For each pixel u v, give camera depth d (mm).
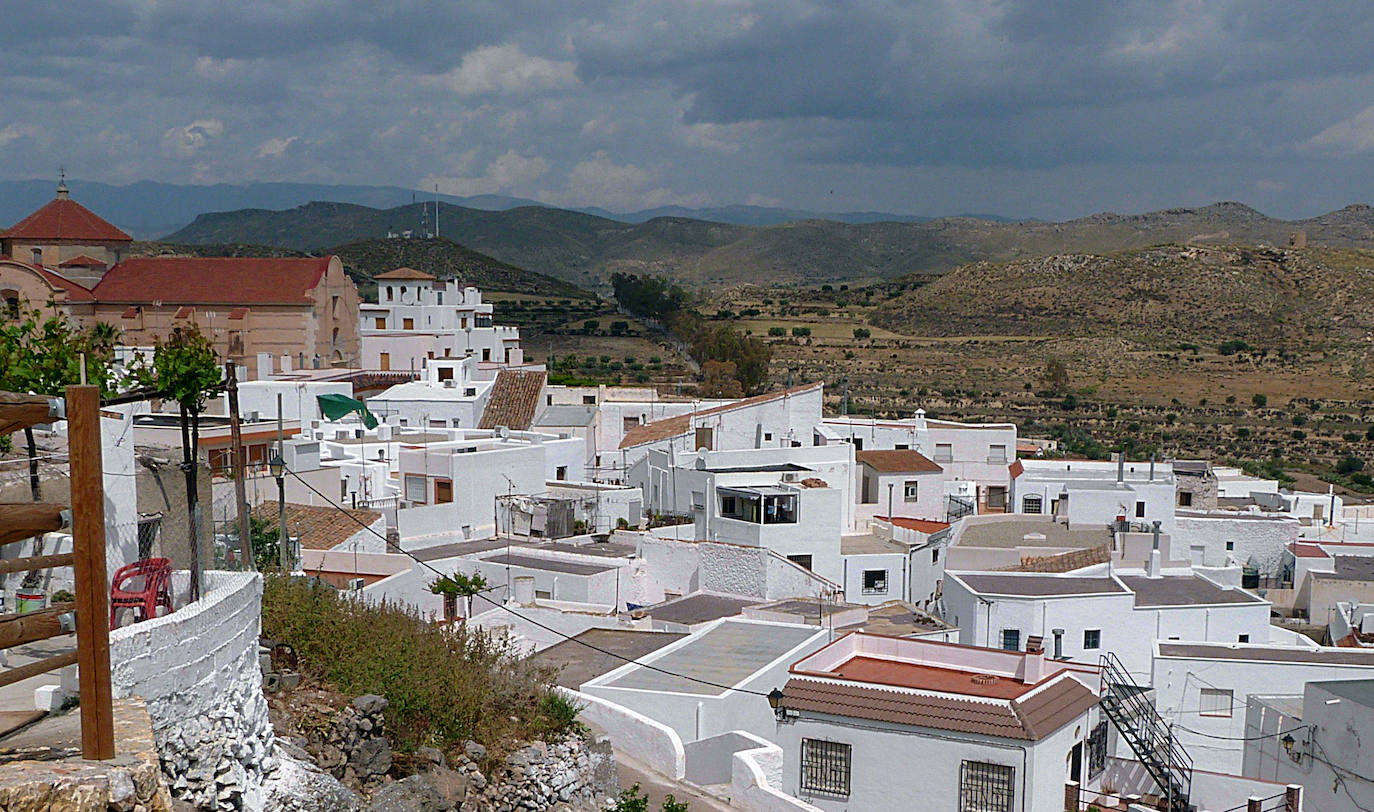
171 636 16812
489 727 26734
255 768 18688
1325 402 186375
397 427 82750
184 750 16844
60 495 21984
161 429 47844
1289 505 96062
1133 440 161250
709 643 44156
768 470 70938
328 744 21875
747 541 62188
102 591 13523
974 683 37156
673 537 63375
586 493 67250
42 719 15562
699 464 71125
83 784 12750
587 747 29125
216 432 49844
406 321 123062
